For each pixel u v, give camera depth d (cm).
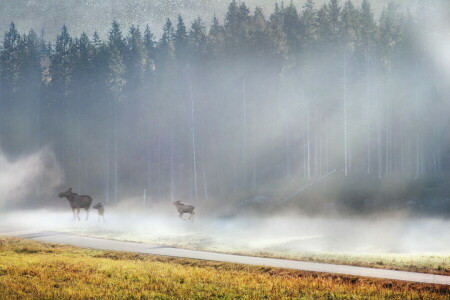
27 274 5266
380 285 4562
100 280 4928
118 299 4262
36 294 4397
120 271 5322
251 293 4381
